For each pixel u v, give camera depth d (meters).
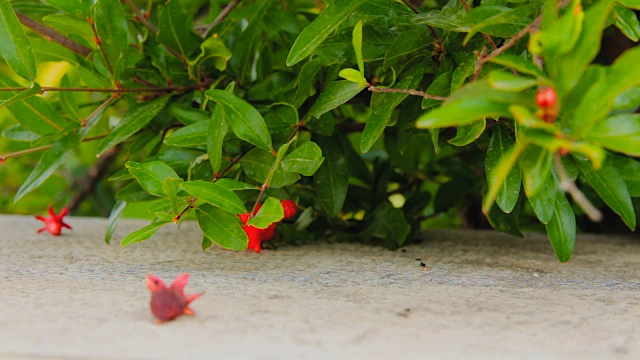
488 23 0.89
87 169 1.62
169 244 1.13
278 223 1.12
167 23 1.08
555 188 0.99
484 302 0.93
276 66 1.17
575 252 1.12
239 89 1.12
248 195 1.07
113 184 1.55
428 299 0.93
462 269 1.03
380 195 1.16
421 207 1.19
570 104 0.84
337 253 1.09
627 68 0.82
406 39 0.99
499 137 1.00
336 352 0.84
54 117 1.08
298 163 1.01
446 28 0.95
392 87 1.03
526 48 0.96
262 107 1.09
